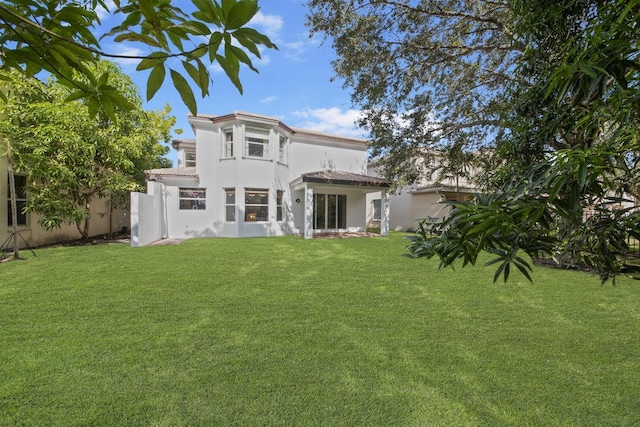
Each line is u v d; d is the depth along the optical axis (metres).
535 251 1.31
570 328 4.04
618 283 6.25
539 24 1.59
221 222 15.30
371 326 4.05
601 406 2.50
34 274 6.66
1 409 2.36
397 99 8.93
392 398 2.58
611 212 1.26
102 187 12.50
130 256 9.09
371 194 22.73
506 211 1.08
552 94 1.55
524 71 1.79
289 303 4.95
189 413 2.37
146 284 5.95
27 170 9.72
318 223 17.38
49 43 1.17
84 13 1.15
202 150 15.29
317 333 3.82
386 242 13.24
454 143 9.55
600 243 1.25
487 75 8.51
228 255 9.51
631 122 1.07
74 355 3.18
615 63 1.05
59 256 8.96
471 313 4.56
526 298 5.31
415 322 4.21
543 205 1.06
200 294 5.36
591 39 1.07
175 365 3.03
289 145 17.09
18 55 1.23
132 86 12.78
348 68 8.69
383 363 3.13
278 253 10.05
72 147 10.32
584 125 1.36
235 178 14.95
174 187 14.90
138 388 2.66
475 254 1.22
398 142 10.00
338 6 7.43
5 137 8.46
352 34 7.72
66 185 10.46
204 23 1.00
